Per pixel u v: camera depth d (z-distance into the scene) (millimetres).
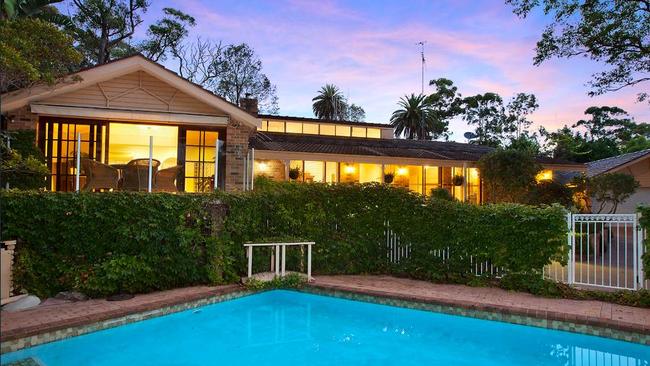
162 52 36406
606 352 6934
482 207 9977
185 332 7641
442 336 7629
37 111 11664
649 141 44312
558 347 7152
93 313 7016
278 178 20781
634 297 8109
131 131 14633
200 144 13711
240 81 40562
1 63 8352
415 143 26156
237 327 7945
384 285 9844
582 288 8844
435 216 10500
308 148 19141
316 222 11109
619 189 16031
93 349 6699
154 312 7707
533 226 9195
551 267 11039
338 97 55000
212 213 9727
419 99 50469
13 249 7707
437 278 10266
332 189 11258
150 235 8797
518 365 6324
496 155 19156
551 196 17328
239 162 13656
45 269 8070
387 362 6387
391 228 11117
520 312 7699
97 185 10133
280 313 8859
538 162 21250
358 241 11211
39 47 9445
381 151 20969
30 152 11359
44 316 6836
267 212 10836
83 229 8344
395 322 8461
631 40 16781
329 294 9602
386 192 11203
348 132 26891
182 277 9211
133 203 8711
